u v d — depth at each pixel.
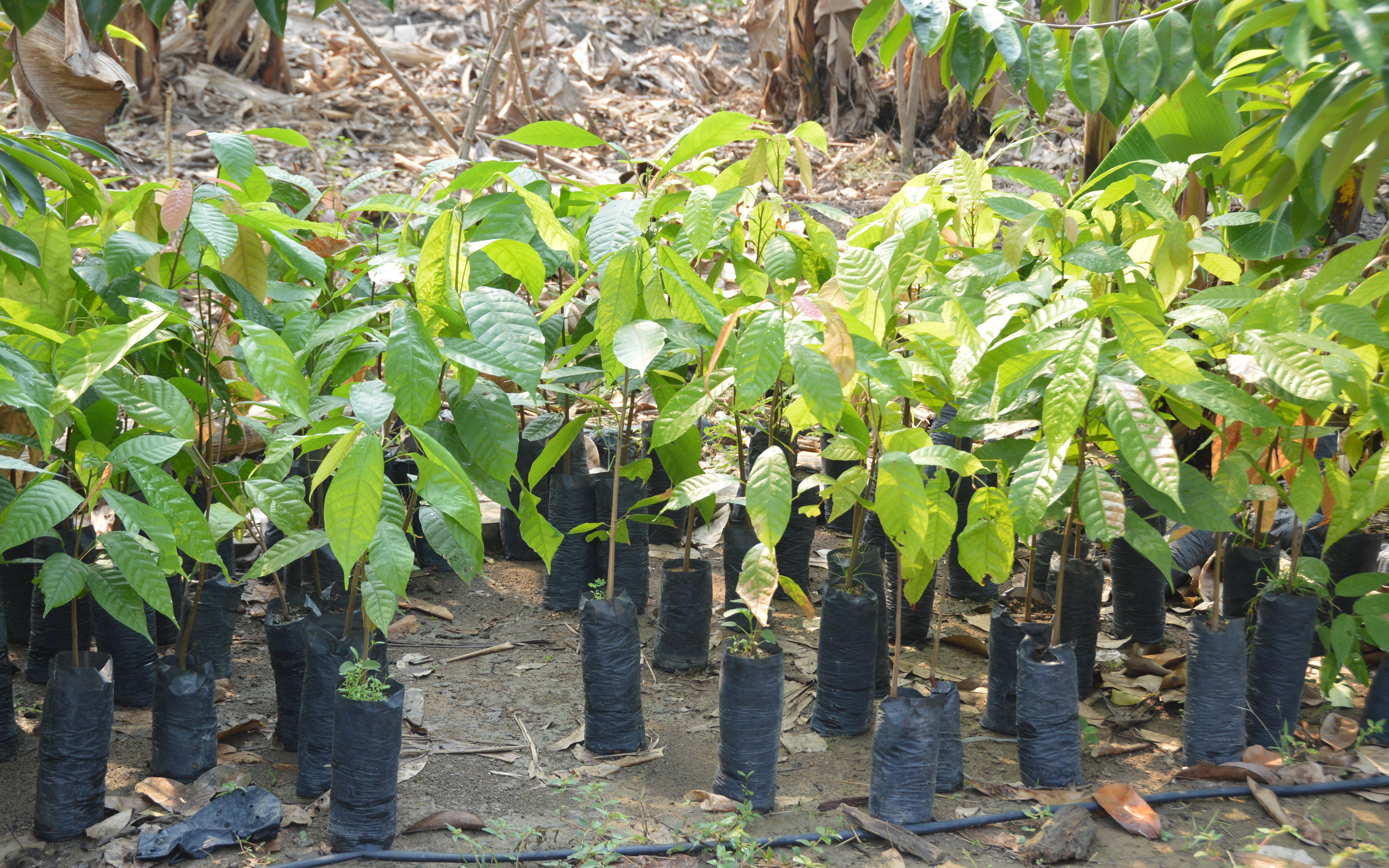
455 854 2.07
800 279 2.58
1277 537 3.29
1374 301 2.33
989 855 2.12
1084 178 3.47
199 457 2.34
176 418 2.04
